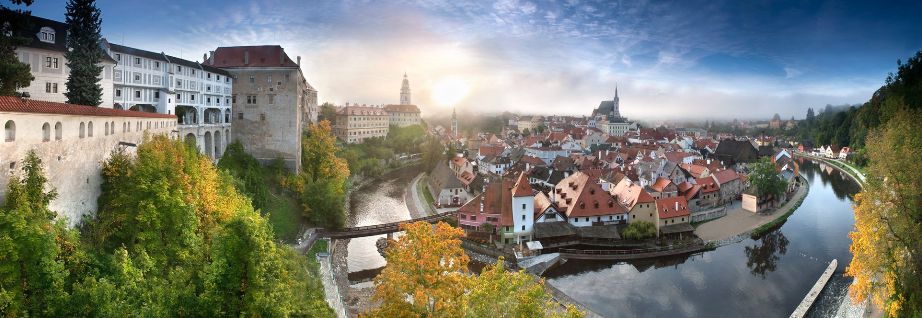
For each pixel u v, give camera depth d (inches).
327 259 2669.8
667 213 3253.0
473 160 7160.4
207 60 4079.7
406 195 4692.4
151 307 1036.5
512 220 3063.5
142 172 1667.1
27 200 1204.5
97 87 2370.8
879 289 1908.2
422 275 1379.2
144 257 1316.4
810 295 2349.9
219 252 1146.7
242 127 3949.3
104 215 1635.1
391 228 3083.2
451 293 1365.7
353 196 4589.1
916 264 1716.3
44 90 2347.4
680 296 2448.3
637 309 2305.6
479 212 3164.4
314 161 4232.3
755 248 3184.1
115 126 1903.3
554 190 4047.7
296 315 1296.8
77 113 1571.1
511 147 7573.8
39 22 2450.8
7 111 1224.2
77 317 983.6
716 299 2415.1
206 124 3430.1
